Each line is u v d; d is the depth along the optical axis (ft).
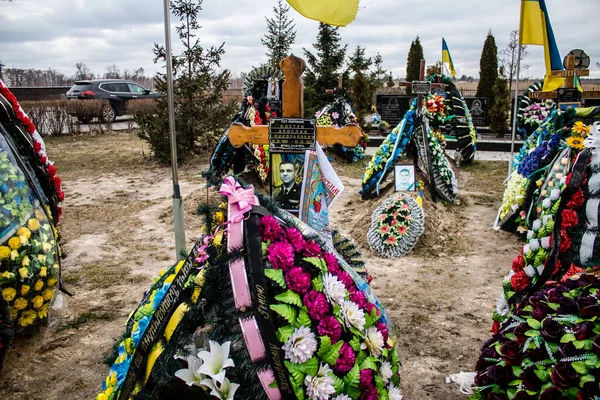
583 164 9.47
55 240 14.15
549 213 10.00
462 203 28.48
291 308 6.35
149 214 26.61
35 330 14.06
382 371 7.11
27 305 13.24
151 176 37.27
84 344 13.71
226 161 26.43
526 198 16.98
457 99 39.47
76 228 24.53
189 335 6.56
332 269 7.09
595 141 9.40
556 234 9.48
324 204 12.57
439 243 21.21
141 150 49.55
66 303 16.12
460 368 12.40
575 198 9.48
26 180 13.29
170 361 6.48
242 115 27.89
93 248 21.59
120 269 19.11
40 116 60.80
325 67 56.49
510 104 60.64
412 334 14.03
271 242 6.66
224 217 6.93
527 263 9.93
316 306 6.43
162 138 41.04
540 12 24.57
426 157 26.43
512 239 22.30
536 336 7.66
